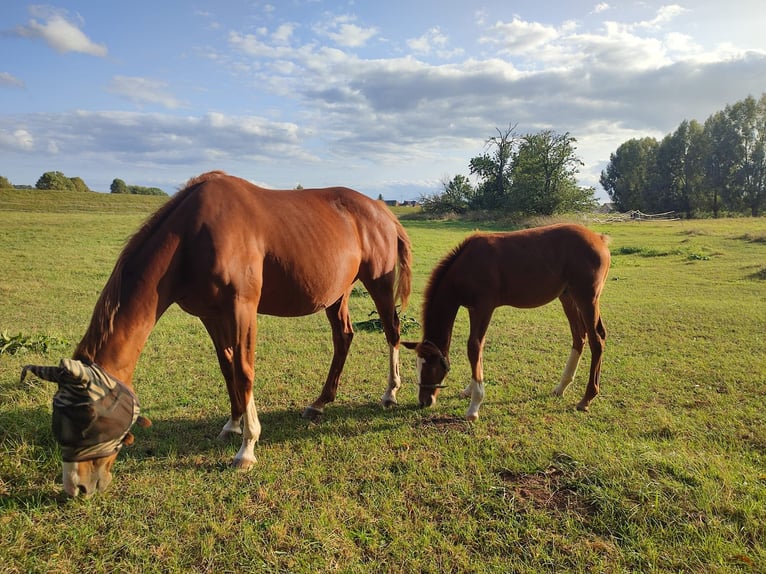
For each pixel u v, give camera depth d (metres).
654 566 2.42
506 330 7.62
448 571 2.43
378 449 3.71
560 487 3.12
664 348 6.38
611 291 10.70
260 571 2.41
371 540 2.64
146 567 2.43
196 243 3.22
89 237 17.80
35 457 3.21
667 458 3.32
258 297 3.49
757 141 49.66
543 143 35.62
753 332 7.07
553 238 4.59
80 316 7.89
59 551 2.51
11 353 5.55
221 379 5.24
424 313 4.65
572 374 4.84
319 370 5.61
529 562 2.48
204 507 2.93
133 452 3.57
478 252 4.48
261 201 3.70
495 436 3.94
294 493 3.09
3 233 17.66
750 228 25.48
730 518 2.74
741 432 3.90
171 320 7.96
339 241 4.09
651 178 57.31
